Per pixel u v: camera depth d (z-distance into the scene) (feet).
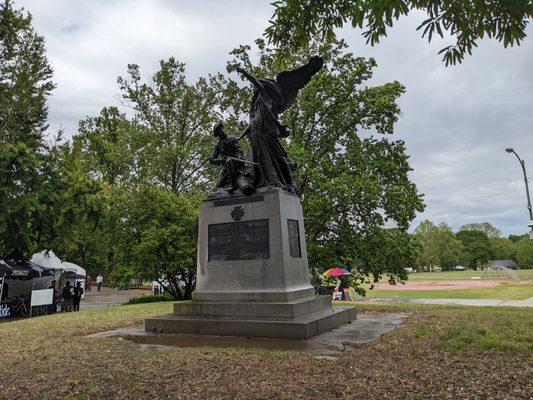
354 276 77.56
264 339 26.25
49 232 77.30
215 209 33.22
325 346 23.88
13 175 67.72
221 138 37.73
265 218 31.24
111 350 24.12
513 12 15.60
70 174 80.69
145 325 30.55
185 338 27.45
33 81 89.10
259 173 34.55
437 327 28.81
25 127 85.61
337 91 75.92
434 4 15.55
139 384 17.52
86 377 18.69
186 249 74.13
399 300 78.02
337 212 72.74
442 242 361.10
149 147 88.38
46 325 36.19
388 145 77.10
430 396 15.38
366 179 68.03
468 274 265.95
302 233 33.88
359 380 17.38
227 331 27.76
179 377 18.30
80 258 143.95
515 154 78.18
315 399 15.40
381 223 74.02
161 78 96.32
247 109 82.17
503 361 19.52
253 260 30.99
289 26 21.62
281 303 28.30
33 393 16.84
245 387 16.83
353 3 18.98
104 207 79.71
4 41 84.84
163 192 78.79
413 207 73.41
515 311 38.70
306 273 33.32
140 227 78.13
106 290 169.58
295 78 37.45
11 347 26.50
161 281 94.63
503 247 392.68
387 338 25.59
